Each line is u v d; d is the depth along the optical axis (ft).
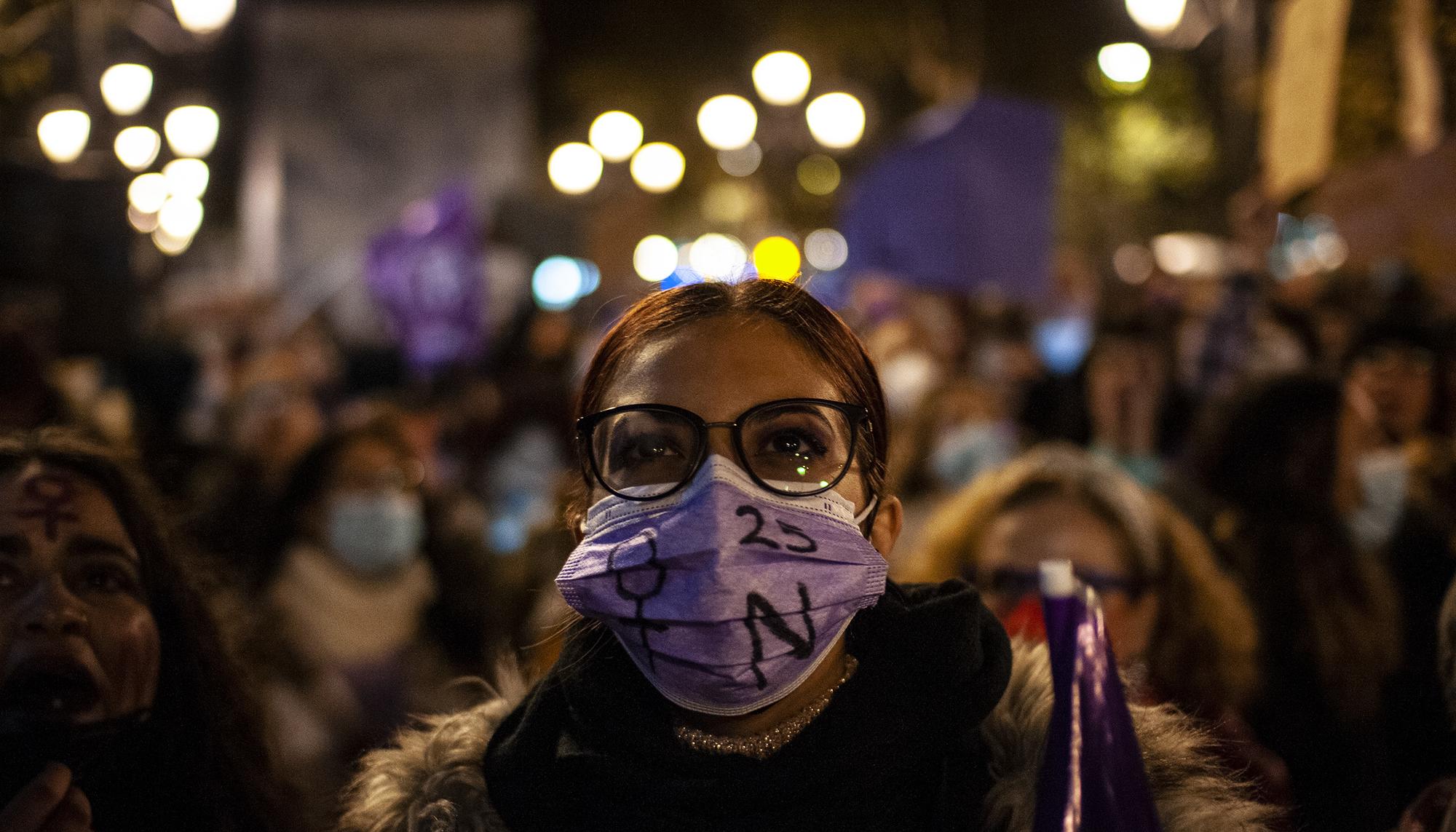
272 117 55.42
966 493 10.27
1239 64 20.63
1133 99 53.42
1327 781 10.53
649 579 5.16
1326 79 11.11
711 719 5.50
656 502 5.25
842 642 5.61
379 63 55.77
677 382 5.37
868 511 5.71
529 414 23.08
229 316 35.91
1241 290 19.90
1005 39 62.23
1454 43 10.33
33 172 19.22
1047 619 4.62
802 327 5.57
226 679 7.49
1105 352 17.03
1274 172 12.37
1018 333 28.96
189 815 7.14
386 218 55.98
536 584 14.10
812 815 5.16
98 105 23.44
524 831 5.49
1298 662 10.96
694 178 72.08
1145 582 9.22
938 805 5.36
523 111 56.39
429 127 55.98
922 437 17.40
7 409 14.26
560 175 45.98
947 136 25.50
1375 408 15.33
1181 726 5.96
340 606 14.34
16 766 6.06
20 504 6.43
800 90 41.06
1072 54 61.57
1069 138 57.41
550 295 41.91
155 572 7.16
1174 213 54.65
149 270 30.07
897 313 27.07
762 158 65.77
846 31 63.21
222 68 57.72
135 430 19.06
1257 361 18.94
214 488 16.71
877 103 66.28
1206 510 12.52
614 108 69.82
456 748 5.87
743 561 5.07
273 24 55.26
